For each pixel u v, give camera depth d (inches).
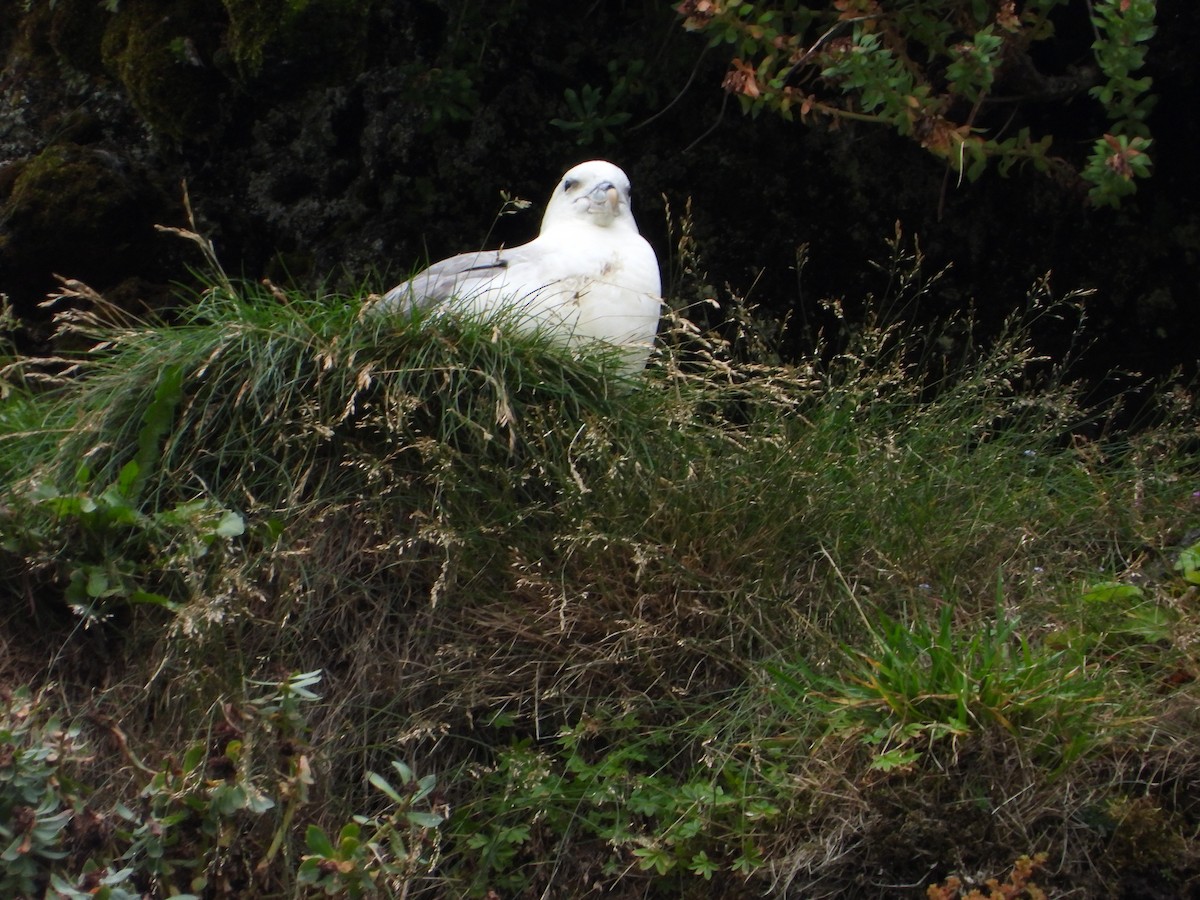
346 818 219.3
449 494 247.0
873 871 209.6
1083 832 210.5
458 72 379.9
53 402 276.2
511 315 271.3
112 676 228.5
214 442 251.6
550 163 398.6
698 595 243.0
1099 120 382.9
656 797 220.8
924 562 257.4
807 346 392.5
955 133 319.9
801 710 225.3
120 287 374.3
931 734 212.7
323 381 254.5
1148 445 297.7
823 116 382.3
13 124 402.3
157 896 199.8
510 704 235.6
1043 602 251.6
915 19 317.7
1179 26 364.8
